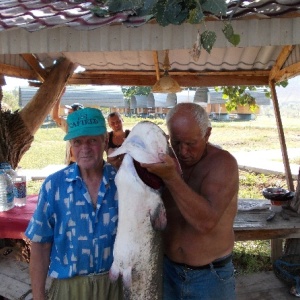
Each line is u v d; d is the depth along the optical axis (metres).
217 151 2.23
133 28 2.73
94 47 2.79
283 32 2.60
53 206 2.18
